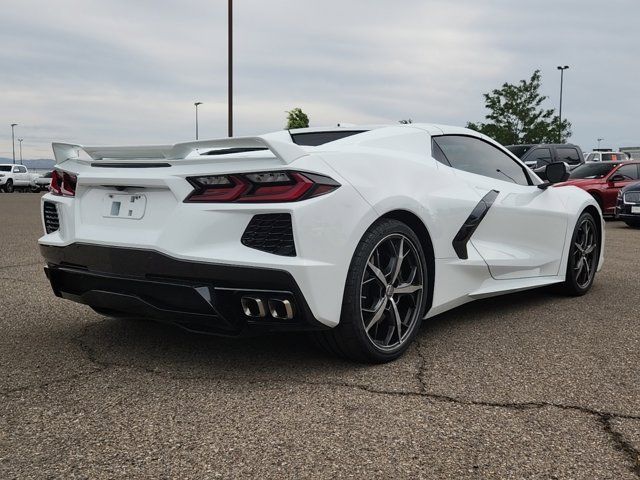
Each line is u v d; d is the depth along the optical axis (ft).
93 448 6.88
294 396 8.43
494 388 8.78
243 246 8.52
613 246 27.25
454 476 6.28
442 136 12.31
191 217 8.68
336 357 10.15
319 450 6.82
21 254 23.52
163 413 7.86
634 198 36.81
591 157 81.25
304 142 12.41
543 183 14.66
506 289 13.05
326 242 8.59
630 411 7.98
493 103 101.76
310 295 8.45
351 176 9.20
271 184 8.47
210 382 9.00
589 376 9.34
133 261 9.07
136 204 9.32
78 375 9.30
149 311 9.31
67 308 13.80
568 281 15.35
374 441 7.06
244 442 7.02
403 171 10.42
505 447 6.93
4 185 125.08
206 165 8.78
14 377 9.20
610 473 6.35
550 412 7.92
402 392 8.60
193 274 8.61
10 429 7.36
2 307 13.89
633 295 15.83
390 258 9.92
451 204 11.19
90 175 9.80
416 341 11.25
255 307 8.61
